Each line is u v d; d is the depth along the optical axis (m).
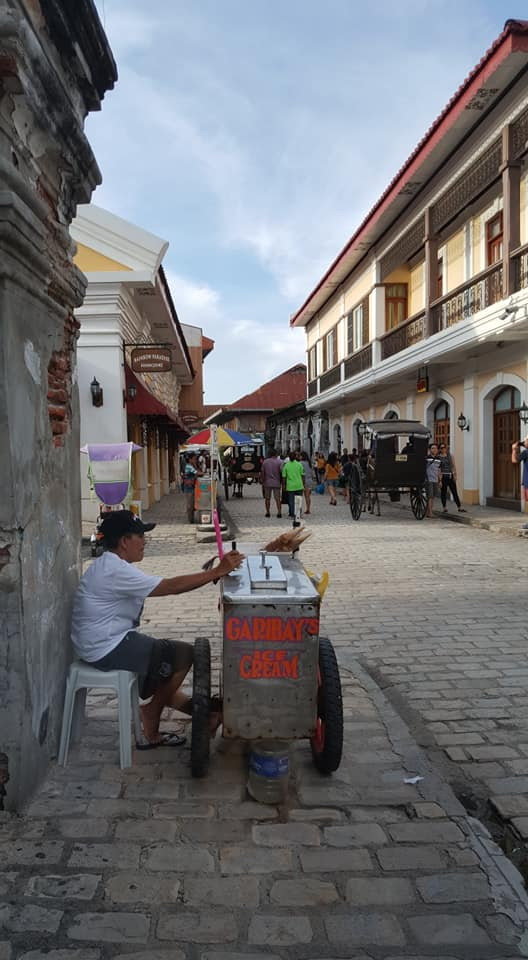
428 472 16.61
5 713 3.11
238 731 3.28
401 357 19.84
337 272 26.09
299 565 3.96
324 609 7.36
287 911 2.59
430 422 21.19
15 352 2.99
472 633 6.41
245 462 29.97
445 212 17.00
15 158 3.07
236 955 2.38
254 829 3.12
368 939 2.46
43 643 3.35
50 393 3.51
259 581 3.40
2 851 2.91
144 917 2.55
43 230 3.10
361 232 21.64
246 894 2.68
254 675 3.26
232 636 3.24
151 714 3.93
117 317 13.37
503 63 12.08
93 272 13.22
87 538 11.91
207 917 2.55
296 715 3.28
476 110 13.72
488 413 17.50
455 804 3.34
